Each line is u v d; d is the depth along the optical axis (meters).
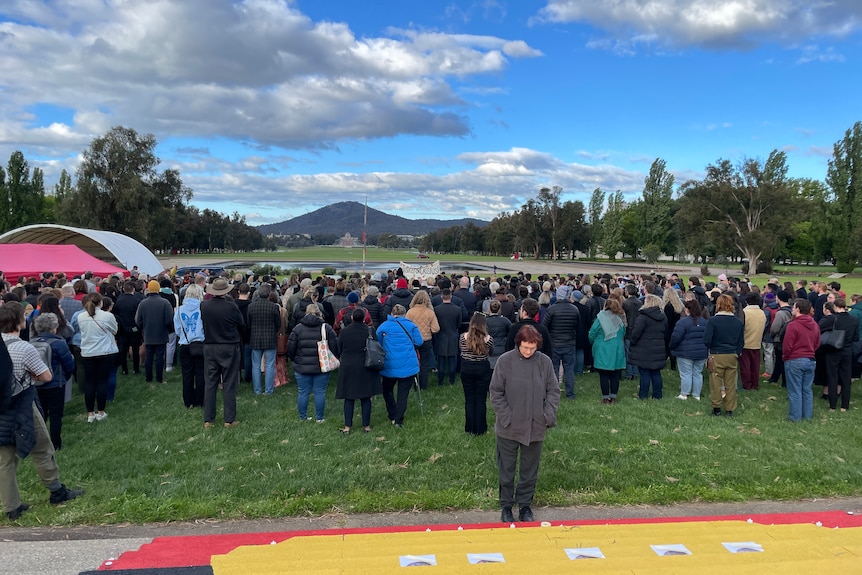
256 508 4.57
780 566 2.59
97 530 4.24
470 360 6.43
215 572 2.85
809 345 7.15
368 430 6.74
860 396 8.72
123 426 6.90
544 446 6.13
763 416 7.46
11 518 4.38
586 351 10.66
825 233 64.62
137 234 57.22
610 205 108.50
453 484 5.11
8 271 17.14
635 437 6.45
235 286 11.55
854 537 3.35
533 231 106.94
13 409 4.22
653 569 2.58
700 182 64.75
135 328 9.84
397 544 3.50
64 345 5.98
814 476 5.33
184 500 4.68
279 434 6.62
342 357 6.65
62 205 57.03
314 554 3.20
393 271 15.73
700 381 8.38
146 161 57.50
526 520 4.38
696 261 92.31
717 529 3.69
